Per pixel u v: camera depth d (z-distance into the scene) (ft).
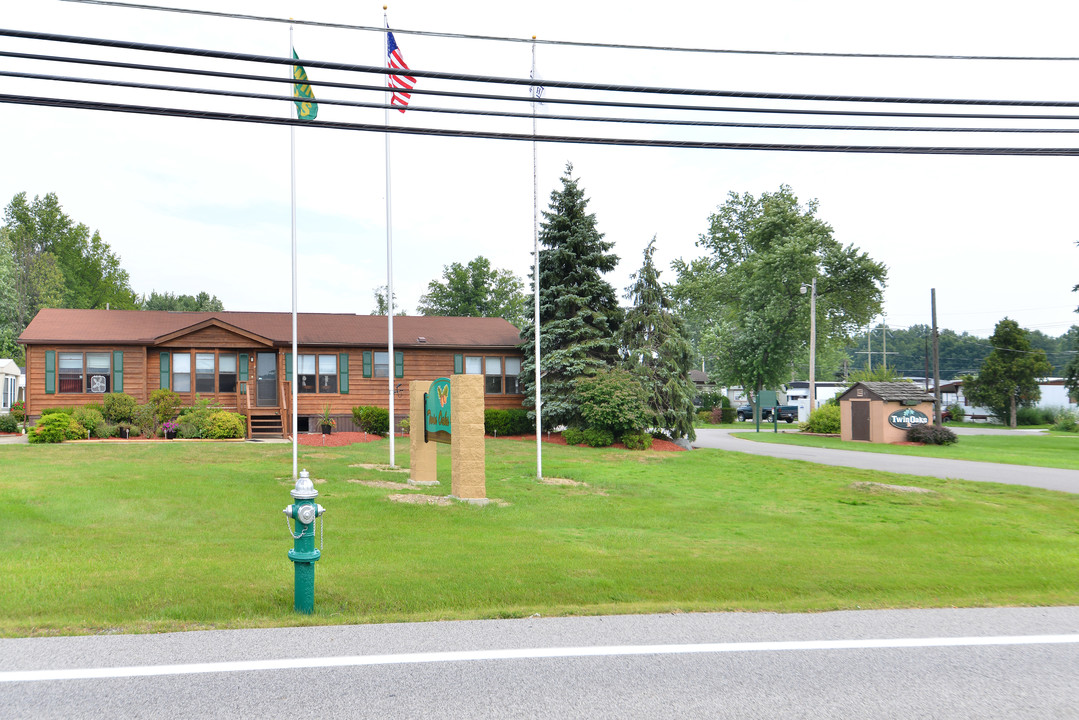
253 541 31.58
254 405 91.09
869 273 173.68
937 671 16.47
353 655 16.80
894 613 21.72
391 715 13.47
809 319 175.22
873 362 483.92
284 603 21.58
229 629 18.79
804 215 186.39
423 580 24.95
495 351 102.17
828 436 133.90
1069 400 180.96
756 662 16.87
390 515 40.09
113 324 91.30
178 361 89.25
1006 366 191.21
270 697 14.21
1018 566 30.73
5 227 195.72
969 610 22.29
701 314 229.66
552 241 97.45
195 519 36.17
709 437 129.90
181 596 21.88
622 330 94.89
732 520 43.24
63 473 47.93
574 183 96.48
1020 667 16.81
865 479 62.44
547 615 20.72
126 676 15.20
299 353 94.53
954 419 212.84
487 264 189.26
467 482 46.78
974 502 51.80
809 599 23.50
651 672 16.07
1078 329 235.40
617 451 79.97
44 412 79.92
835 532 39.88
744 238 213.66
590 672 15.98
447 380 49.16
